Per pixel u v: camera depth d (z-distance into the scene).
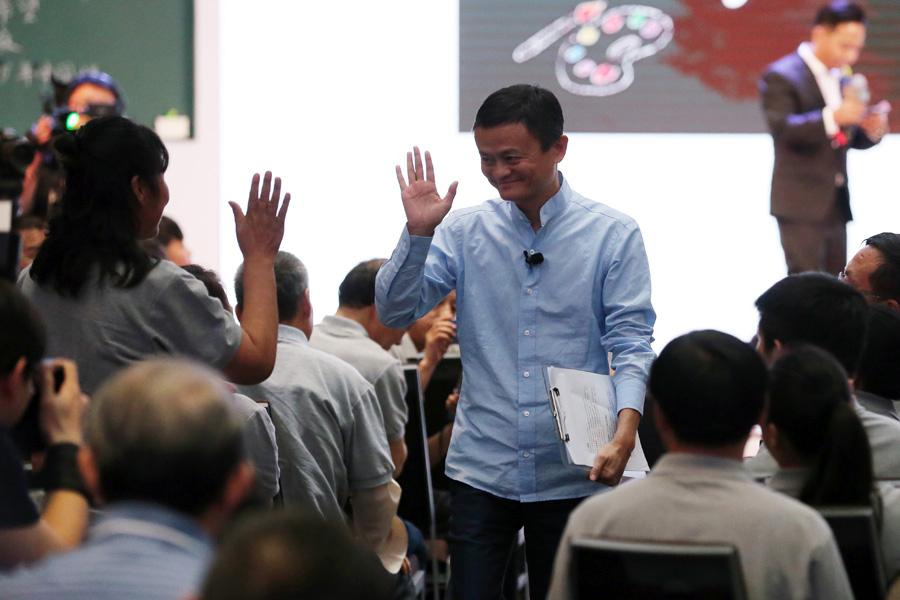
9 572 3.46
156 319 4.68
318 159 13.90
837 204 14.05
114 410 2.94
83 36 14.05
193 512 2.95
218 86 13.92
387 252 13.84
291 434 6.07
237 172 13.92
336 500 6.22
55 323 4.65
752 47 14.21
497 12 14.02
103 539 2.91
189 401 2.94
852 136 14.01
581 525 3.99
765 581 3.76
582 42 14.12
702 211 14.16
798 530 3.78
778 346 5.00
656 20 14.20
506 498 5.80
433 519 7.85
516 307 5.86
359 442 6.23
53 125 6.56
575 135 14.20
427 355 8.58
